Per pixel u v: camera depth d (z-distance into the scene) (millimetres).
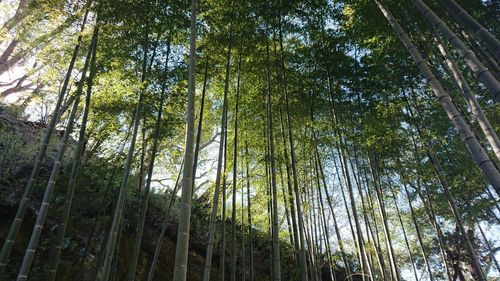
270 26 6527
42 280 5797
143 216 5082
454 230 9891
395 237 10125
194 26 3766
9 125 7227
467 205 8039
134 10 5449
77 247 6328
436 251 10391
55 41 6715
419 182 7535
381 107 6656
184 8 5867
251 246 6844
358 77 7289
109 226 6152
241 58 6508
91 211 6605
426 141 6582
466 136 3312
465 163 7449
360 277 9617
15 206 6188
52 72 7465
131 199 7586
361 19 6543
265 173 6602
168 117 5781
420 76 7082
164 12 5738
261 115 6766
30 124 7875
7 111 8047
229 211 8828
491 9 6047
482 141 6715
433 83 3918
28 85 10148
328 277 9430
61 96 4953
